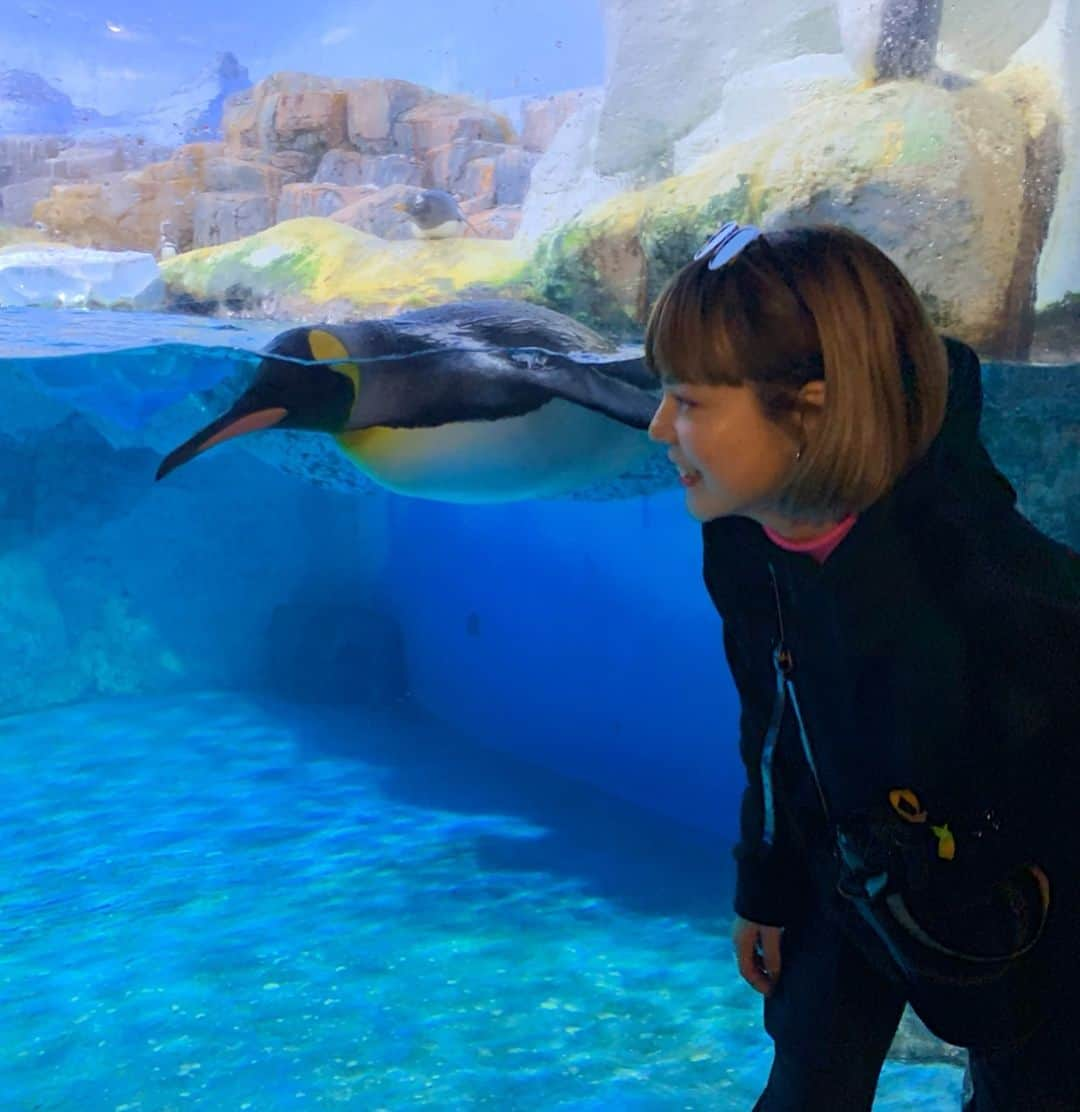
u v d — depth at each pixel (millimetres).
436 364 3473
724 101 3518
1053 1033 1131
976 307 3359
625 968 3691
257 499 8930
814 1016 1398
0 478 8422
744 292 994
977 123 3395
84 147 4312
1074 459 3502
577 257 3600
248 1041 3211
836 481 1002
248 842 5297
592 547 5609
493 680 6797
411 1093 2869
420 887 4578
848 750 1141
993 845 1052
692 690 5094
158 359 4609
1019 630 972
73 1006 3494
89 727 7598
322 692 7961
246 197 4043
